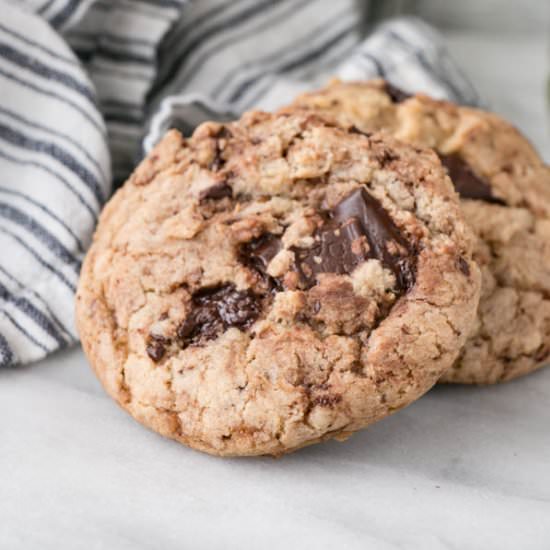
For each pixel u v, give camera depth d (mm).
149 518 325
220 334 341
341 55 495
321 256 343
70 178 388
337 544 320
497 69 561
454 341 338
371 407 334
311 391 333
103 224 368
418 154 358
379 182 352
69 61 399
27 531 321
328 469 340
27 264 381
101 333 350
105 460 339
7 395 360
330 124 363
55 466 337
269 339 337
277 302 339
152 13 428
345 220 345
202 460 341
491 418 358
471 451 347
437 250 342
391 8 597
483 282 365
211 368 337
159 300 346
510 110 519
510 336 364
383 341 334
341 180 353
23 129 396
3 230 384
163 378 340
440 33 610
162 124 404
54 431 347
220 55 462
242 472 337
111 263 355
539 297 368
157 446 344
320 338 337
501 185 378
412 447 348
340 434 339
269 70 478
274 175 354
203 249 349
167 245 350
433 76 456
